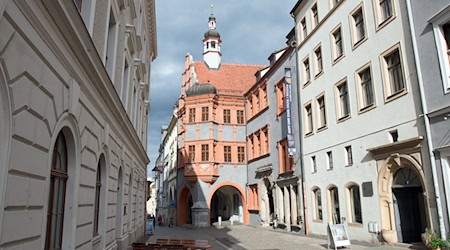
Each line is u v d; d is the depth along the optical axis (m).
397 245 14.26
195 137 37.03
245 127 37.94
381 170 15.45
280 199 27.25
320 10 21.75
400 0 14.81
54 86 6.03
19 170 4.73
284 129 26.73
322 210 20.44
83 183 8.37
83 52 7.14
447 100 12.17
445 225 11.98
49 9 5.31
